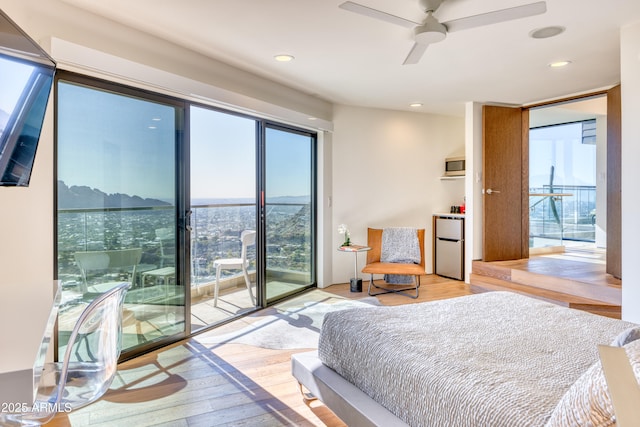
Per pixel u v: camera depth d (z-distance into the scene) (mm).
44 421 1420
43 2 2369
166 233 3275
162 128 3225
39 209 2354
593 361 1528
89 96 2709
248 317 3990
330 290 5090
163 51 3070
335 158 5340
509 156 5383
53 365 1868
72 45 2434
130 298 2996
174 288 3354
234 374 2695
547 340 1759
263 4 2506
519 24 2795
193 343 3273
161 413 2199
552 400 1232
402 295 4812
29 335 1166
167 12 2617
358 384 1861
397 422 1542
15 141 1695
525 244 5551
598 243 6738
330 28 2869
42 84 1737
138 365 2846
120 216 2916
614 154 4105
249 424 2096
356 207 5512
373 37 3029
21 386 955
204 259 3830
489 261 5246
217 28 2869
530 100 5121
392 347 1735
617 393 792
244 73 3836
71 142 2602
